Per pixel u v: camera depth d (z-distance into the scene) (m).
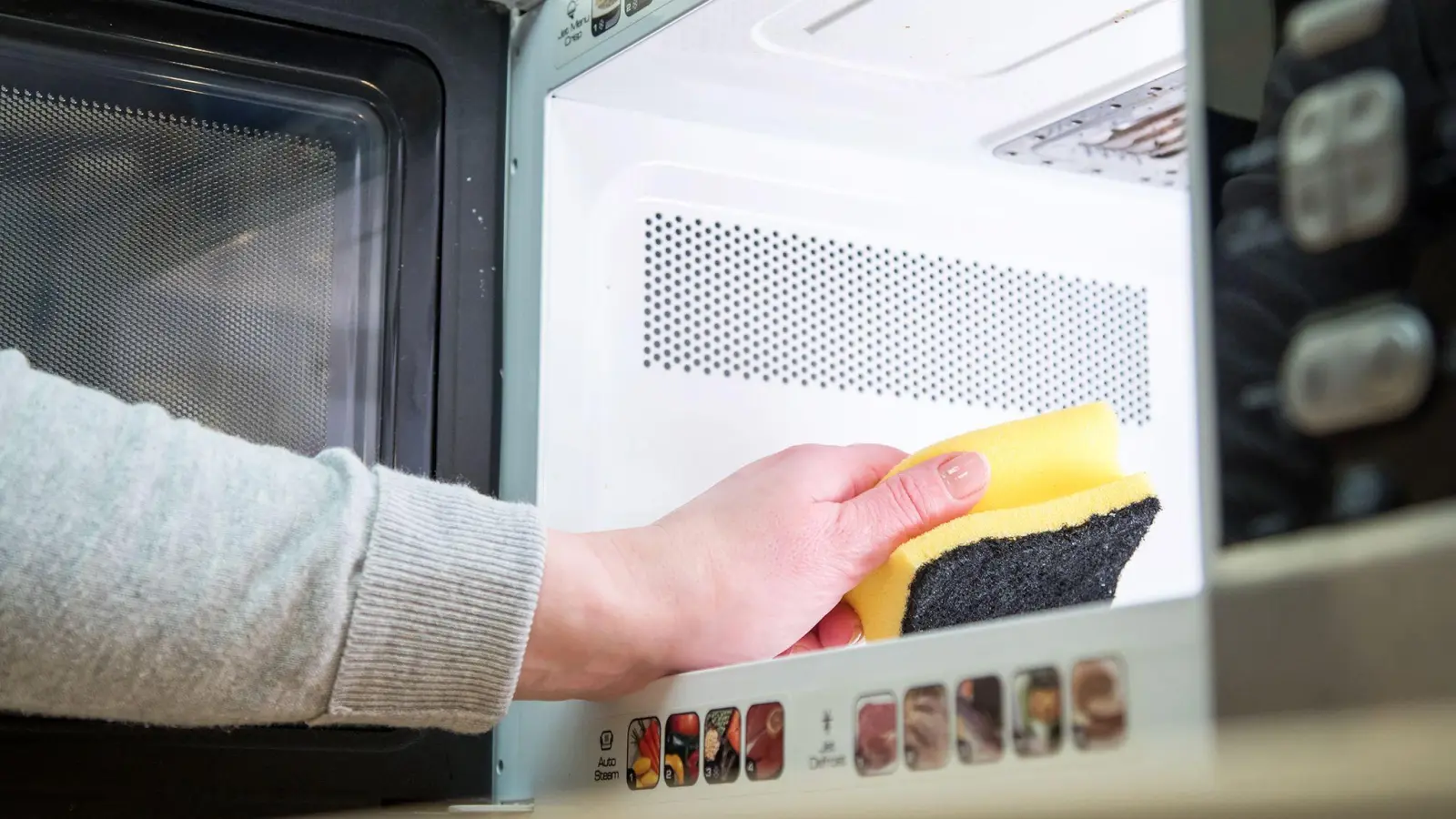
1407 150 0.38
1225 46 0.43
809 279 0.97
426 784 0.85
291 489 0.61
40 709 0.58
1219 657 0.39
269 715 0.60
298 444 0.86
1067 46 0.84
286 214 0.88
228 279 0.85
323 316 0.88
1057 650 0.45
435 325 0.90
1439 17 0.37
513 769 0.84
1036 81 0.88
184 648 0.56
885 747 0.52
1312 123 0.40
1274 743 0.34
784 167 0.97
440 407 0.90
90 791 0.77
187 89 0.85
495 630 0.63
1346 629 0.36
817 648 0.81
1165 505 1.08
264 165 0.87
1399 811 0.30
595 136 0.91
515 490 0.88
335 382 0.88
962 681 0.49
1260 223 0.40
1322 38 0.40
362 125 0.91
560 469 0.87
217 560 0.57
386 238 0.90
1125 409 1.08
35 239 0.80
